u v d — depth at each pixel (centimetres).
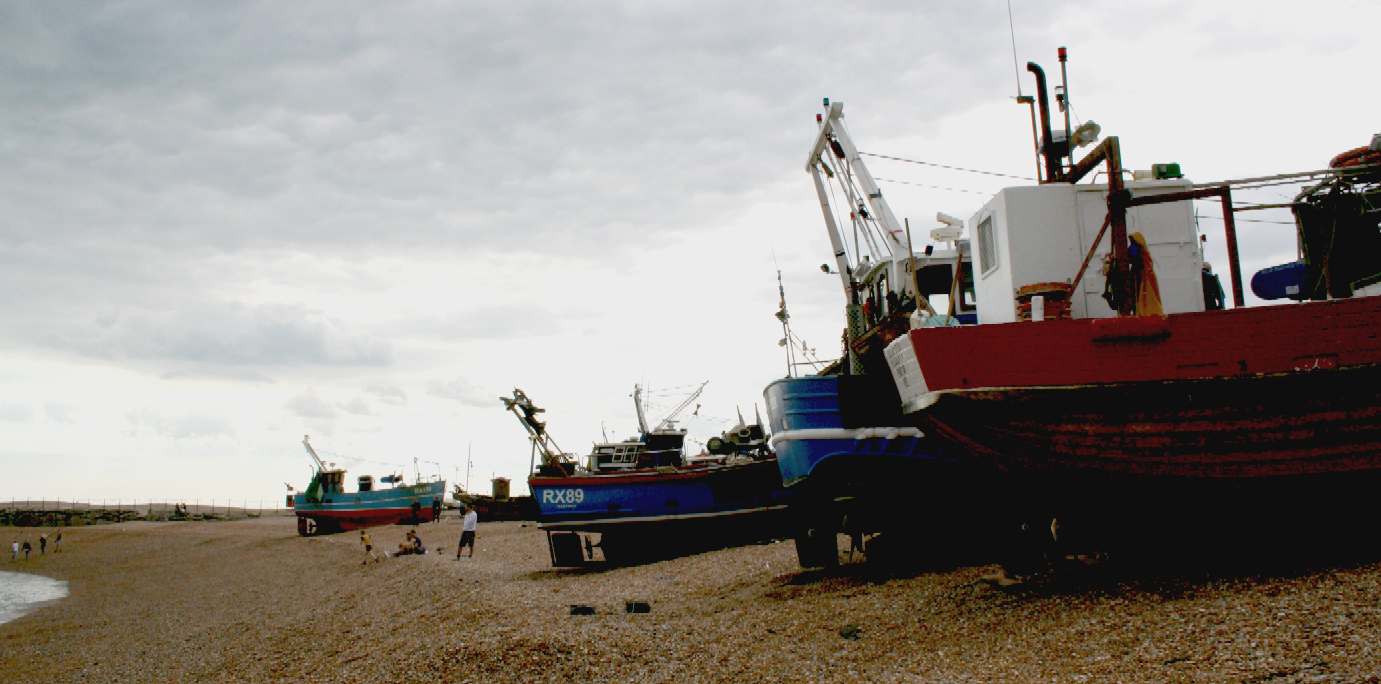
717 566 1919
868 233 2066
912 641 926
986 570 1270
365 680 1159
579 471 2862
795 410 1491
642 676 956
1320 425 945
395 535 5356
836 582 1394
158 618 2906
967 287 1662
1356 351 935
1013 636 856
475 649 1155
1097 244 1048
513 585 1981
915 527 1408
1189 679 636
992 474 1081
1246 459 959
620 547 2383
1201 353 953
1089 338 974
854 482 1459
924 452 1454
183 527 9744
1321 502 978
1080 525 1080
